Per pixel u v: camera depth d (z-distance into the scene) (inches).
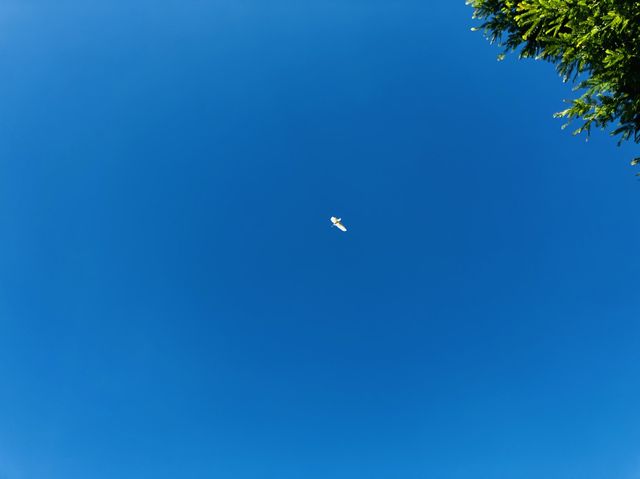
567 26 573.0
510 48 724.0
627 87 567.5
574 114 611.2
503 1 696.4
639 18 526.9
